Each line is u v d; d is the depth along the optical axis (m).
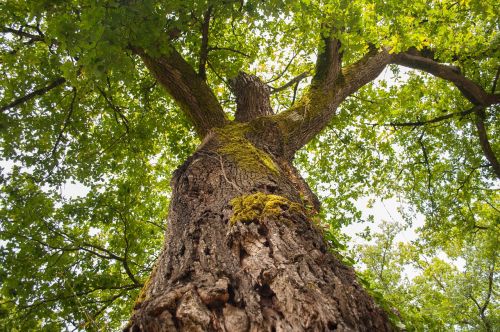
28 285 6.80
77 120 7.43
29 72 6.66
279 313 1.82
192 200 3.27
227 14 4.57
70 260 7.59
